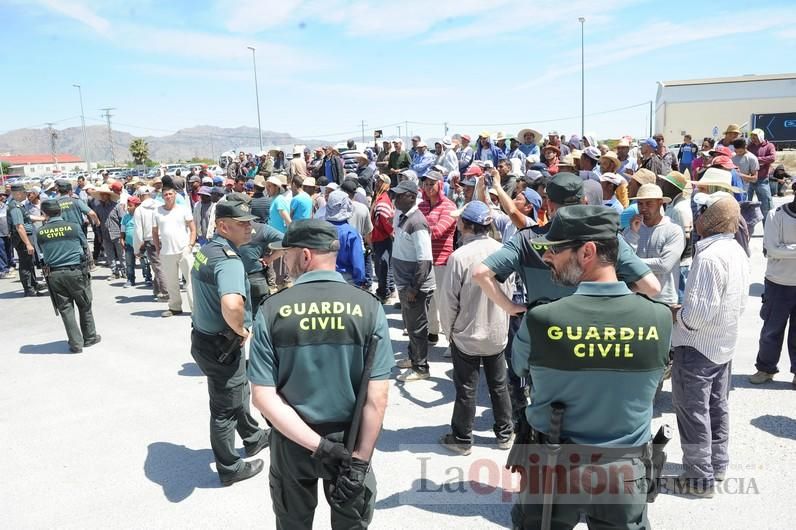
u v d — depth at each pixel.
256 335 2.36
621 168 9.10
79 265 6.74
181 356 6.58
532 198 5.43
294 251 2.49
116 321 8.23
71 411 5.15
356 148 19.03
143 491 3.82
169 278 8.32
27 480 4.00
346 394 2.36
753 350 5.78
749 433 4.15
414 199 5.34
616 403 2.02
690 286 3.29
